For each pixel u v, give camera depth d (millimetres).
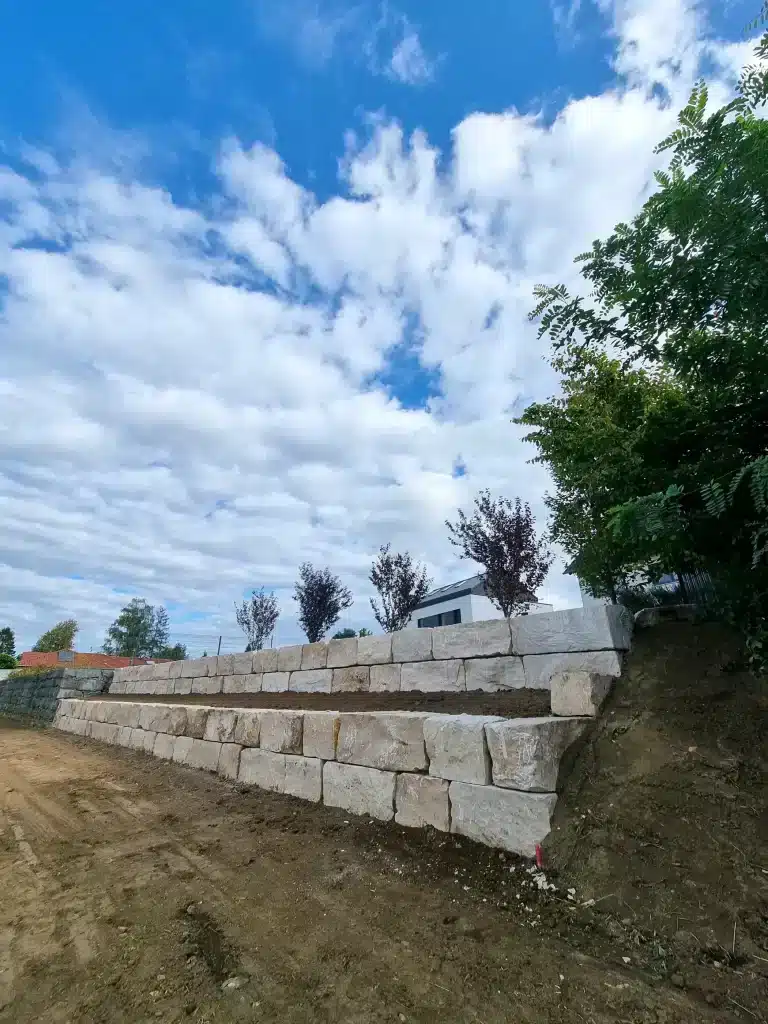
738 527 3709
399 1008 2199
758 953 2229
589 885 2869
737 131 2953
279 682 9898
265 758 6156
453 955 2555
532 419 5719
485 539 9242
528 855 3285
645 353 3943
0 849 4492
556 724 3664
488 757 3682
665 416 4383
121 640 48750
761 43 2805
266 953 2678
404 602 15289
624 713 3883
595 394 5172
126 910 3229
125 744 10461
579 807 3307
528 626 5449
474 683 5988
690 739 3438
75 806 5922
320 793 5191
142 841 4574
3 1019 2238
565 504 5539
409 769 4301
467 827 3701
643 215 3400
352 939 2764
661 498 3637
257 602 24062
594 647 4719
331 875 3586
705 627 4430
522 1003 2182
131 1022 2193
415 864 3611
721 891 2541
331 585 19281
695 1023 1990
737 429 3994
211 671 12469
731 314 3277
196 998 2330
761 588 3771
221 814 5266
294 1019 2162
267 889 3436
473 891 3145
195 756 7734
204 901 3312
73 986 2457
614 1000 2148
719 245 3064
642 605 5301
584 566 5312
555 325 4066
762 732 3275
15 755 10453
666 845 2871
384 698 6707
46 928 3031
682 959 2314
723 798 2982
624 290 3576
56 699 17219
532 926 2727
